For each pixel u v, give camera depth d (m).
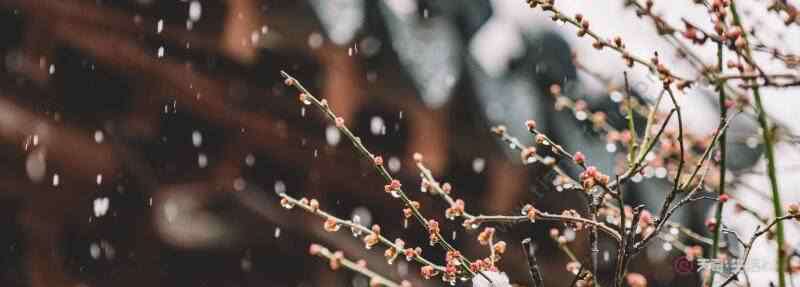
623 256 1.22
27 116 4.57
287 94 5.24
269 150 5.40
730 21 1.51
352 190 5.54
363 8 5.22
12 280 4.97
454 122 5.43
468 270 1.29
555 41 5.61
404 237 5.65
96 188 5.03
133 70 4.91
